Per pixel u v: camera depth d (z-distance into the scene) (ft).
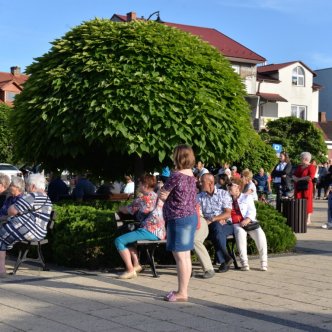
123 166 44.04
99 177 45.37
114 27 35.19
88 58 34.09
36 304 23.25
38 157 38.50
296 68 180.14
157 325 20.42
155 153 33.88
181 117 33.50
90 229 30.96
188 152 23.95
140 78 33.30
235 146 36.58
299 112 181.27
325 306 23.39
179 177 23.65
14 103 37.83
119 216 30.30
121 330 19.79
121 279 28.40
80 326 20.22
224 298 24.63
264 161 87.40
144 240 28.40
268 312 22.38
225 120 35.32
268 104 174.91
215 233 30.76
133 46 33.91
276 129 136.77
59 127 33.91
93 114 32.86
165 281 28.04
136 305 23.25
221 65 36.68
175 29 36.83
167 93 33.47
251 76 167.12
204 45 37.40
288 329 20.13
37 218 29.81
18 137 37.22
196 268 31.65
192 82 34.32
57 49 35.94
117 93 32.71
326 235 47.11
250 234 31.63
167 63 34.14
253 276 29.55
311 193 54.95
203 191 31.32
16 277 28.84
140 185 29.60
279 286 27.14
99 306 23.02
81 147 35.12
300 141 135.85
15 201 31.09
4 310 22.27
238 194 31.63
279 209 47.93
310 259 34.91
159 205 28.37
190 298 24.53
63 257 31.68
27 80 36.91
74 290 25.85
